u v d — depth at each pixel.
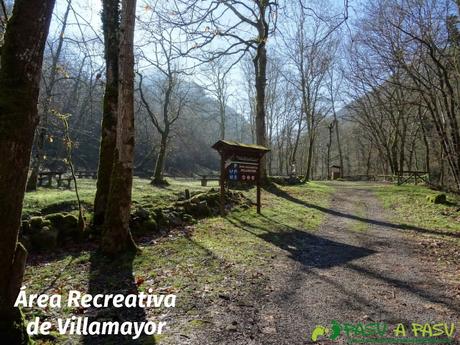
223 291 5.53
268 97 44.31
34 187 13.95
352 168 65.94
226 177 12.15
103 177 8.77
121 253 7.24
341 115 44.69
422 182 26.25
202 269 6.59
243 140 63.56
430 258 7.77
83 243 8.02
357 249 8.54
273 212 13.16
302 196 17.78
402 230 10.87
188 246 8.11
